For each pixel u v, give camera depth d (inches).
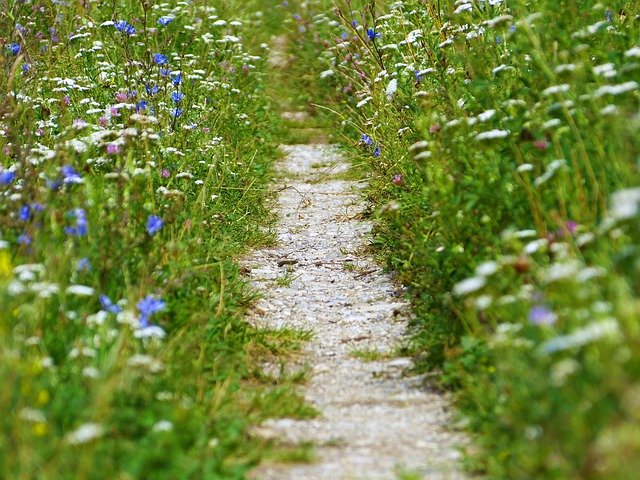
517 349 249.3
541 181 295.6
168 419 246.2
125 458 227.3
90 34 584.7
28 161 350.6
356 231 491.8
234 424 259.6
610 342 205.5
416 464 249.8
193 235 397.1
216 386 284.7
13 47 498.6
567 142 321.7
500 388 255.8
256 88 720.3
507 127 335.9
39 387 238.7
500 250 311.9
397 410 289.7
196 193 455.2
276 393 293.0
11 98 439.2
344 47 647.1
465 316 318.3
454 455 254.1
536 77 363.3
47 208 318.7
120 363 258.8
